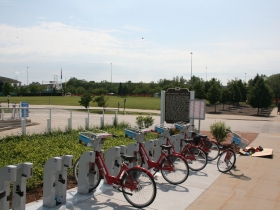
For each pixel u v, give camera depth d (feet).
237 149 36.58
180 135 28.66
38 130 46.70
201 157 25.75
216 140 41.55
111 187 19.76
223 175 24.85
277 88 230.48
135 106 143.02
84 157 18.22
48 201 15.81
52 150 28.53
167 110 43.47
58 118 71.82
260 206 17.87
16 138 34.68
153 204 17.47
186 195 19.33
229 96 149.07
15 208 14.19
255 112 126.93
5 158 25.00
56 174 16.49
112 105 146.82
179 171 21.34
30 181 18.94
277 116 108.37
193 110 36.65
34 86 293.02
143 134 21.85
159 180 22.52
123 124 54.60
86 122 47.21
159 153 25.36
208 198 18.94
